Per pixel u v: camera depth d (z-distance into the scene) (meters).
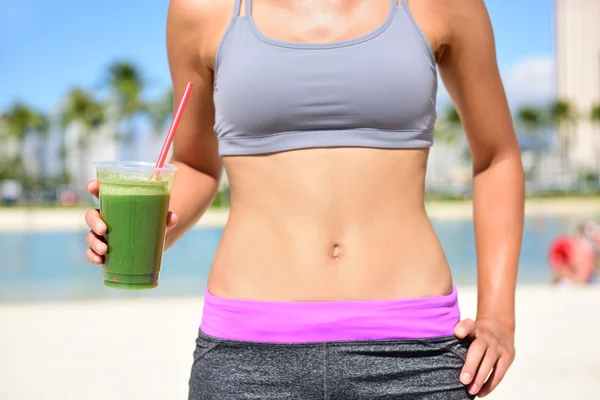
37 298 11.81
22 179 64.25
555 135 64.94
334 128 1.47
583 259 10.01
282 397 1.42
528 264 16.64
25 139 64.19
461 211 38.12
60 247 22.45
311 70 1.43
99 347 5.29
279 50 1.44
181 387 4.24
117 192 1.44
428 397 1.43
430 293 1.49
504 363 1.49
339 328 1.42
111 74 56.06
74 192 63.50
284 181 1.48
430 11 1.51
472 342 1.49
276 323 1.43
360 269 1.46
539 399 4.05
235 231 1.53
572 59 80.00
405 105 1.45
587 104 79.81
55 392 4.17
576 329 5.95
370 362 1.42
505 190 1.69
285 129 1.47
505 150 1.71
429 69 1.48
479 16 1.58
